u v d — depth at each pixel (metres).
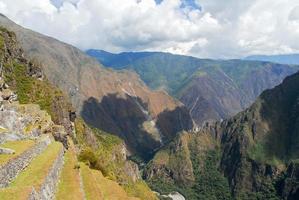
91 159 82.69
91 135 144.88
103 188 62.03
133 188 147.12
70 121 117.88
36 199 32.06
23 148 42.47
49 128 64.94
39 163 42.72
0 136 46.06
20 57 122.75
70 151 67.06
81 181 51.22
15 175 36.28
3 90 76.00
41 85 116.25
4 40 118.88
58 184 45.12
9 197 29.14
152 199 187.00
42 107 103.62
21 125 56.75
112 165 140.25
